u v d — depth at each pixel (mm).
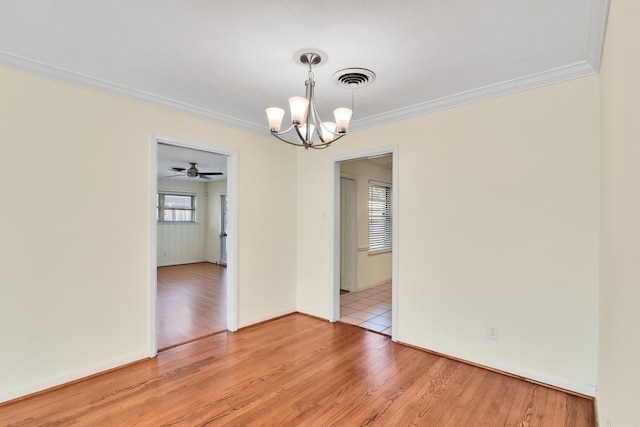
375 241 6098
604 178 1941
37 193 2330
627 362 1143
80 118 2531
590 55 2137
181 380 2514
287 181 4199
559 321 2406
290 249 4230
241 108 3242
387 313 4281
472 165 2836
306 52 2152
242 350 3082
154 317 2922
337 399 2271
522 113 2586
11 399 2207
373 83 2615
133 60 2264
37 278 2326
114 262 2697
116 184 2713
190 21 1814
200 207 9102
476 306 2803
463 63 2289
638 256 955
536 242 2508
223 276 6980
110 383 2461
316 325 3807
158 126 2982
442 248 3008
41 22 1817
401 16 1764
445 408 2170
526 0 1624
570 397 2291
